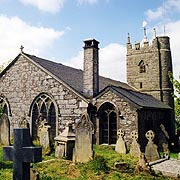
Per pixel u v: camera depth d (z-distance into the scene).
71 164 11.68
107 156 15.48
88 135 12.29
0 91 23.47
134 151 16.05
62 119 19.58
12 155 5.87
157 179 10.35
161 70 30.98
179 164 13.77
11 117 22.52
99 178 9.90
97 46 20.36
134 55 32.62
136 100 19.38
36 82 21.34
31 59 21.77
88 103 18.69
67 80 20.84
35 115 21.39
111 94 18.86
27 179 5.87
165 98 30.42
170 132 25.28
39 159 5.82
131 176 10.45
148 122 19.91
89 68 19.91
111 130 18.95
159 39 31.48
